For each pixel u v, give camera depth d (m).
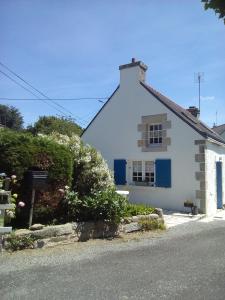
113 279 5.35
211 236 8.95
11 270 5.68
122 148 15.62
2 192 6.73
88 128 16.84
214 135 15.89
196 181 13.47
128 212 9.40
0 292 4.75
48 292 4.78
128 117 15.54
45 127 27.09
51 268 5.84
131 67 15.65
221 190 15.41
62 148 8.54
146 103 15.01
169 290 4.93
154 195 14.48
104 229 8.41
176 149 14.04
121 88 15.91
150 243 7.97
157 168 14.42
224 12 3.04
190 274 5.67
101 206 8.35
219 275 5.64
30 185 7.56
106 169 10.24
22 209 7.79
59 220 8.35
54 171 8.20
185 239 8.50
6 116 44.69
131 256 6.75
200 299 4.62
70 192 8.64
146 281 5.29
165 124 14.39
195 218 12.13
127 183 15.23
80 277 5.41
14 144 7.58
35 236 7.02
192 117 16.97
